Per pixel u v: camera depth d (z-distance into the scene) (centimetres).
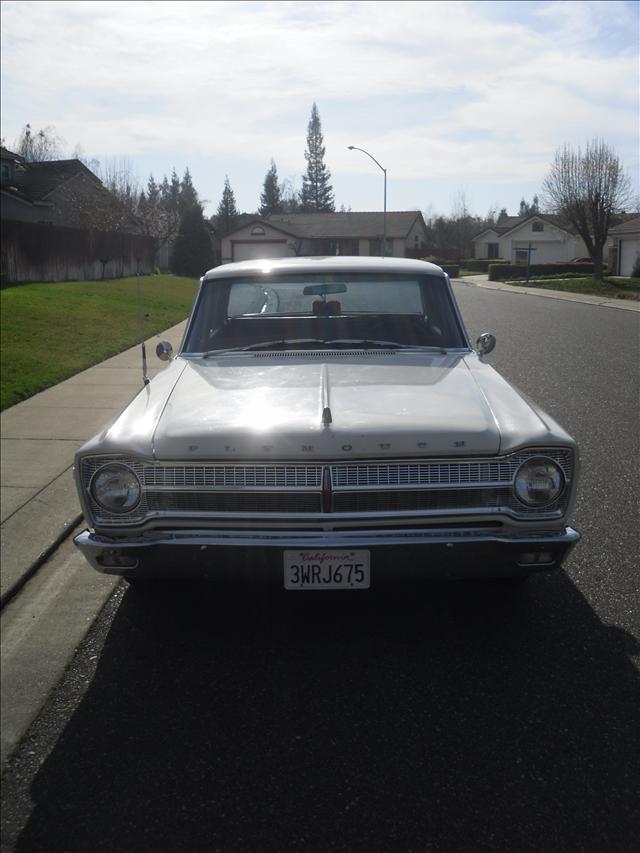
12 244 2281
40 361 1184
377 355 484
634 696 351
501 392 413
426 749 315
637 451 753
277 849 264
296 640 405
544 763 306
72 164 4034
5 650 406
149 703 353
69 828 277
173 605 449
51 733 333
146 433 374
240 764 308
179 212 4991
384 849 263
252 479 361
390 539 356
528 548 360
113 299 2089
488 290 4062
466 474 362
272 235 6394
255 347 496
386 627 417
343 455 356
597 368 1265
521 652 390
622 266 4719
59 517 594
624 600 445
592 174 4150
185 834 272
